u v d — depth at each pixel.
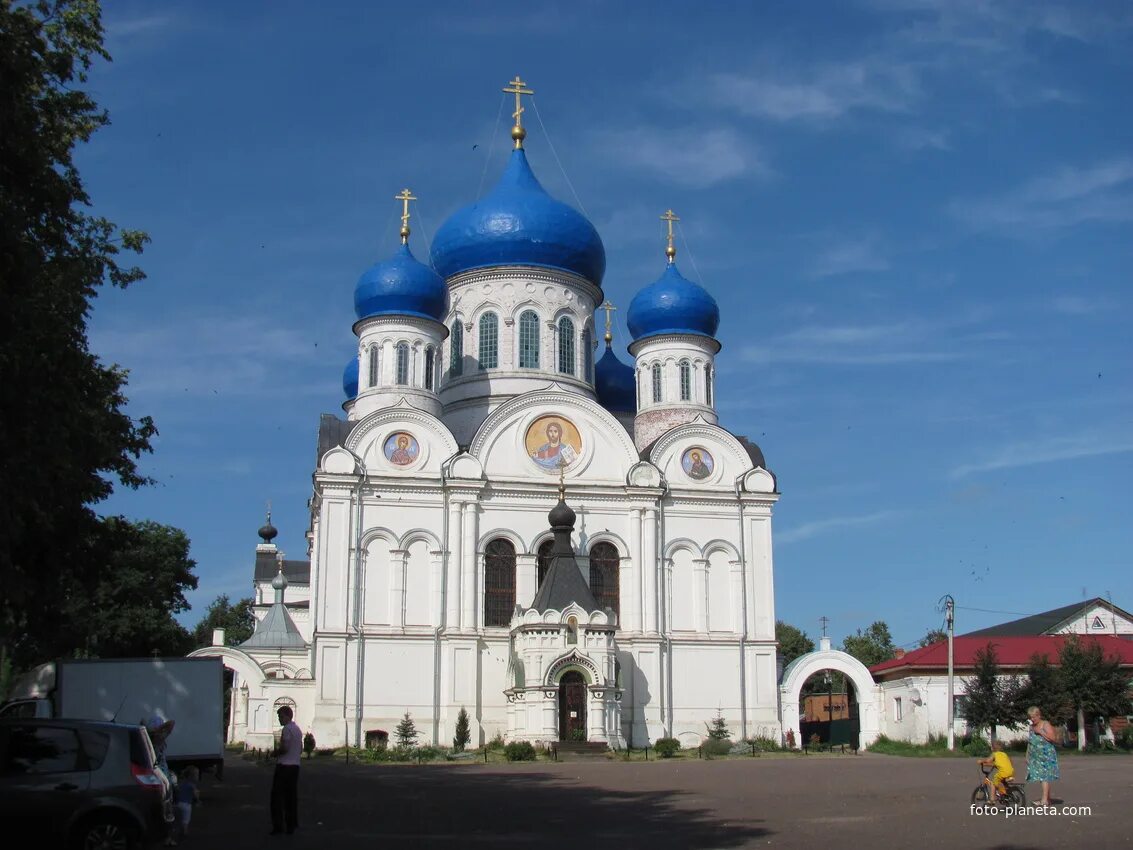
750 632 73.25
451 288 82.56
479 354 80.44
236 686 82.94
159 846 23.86
